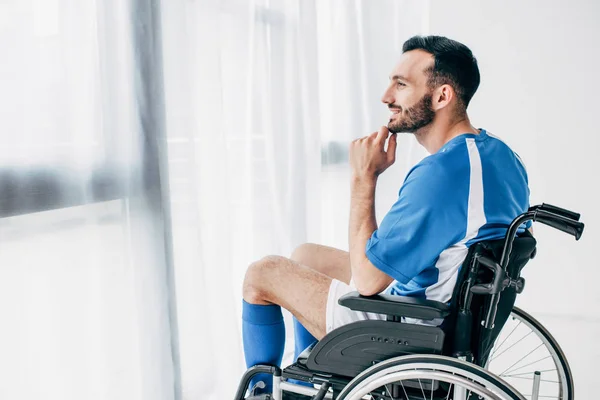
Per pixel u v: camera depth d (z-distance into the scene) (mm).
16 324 1189
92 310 1370
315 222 2389
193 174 1621
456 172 1149
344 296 1192
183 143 1596
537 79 2949
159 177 1510
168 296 1584
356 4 2736
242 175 1934
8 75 1142
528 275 3066
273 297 1410
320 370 1253
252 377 1434
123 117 1412
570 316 2848
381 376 1105
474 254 1113
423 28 3139
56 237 1265
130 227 1463
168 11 1536
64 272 1287
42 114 1214
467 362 1055
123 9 1396
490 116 3084
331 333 1217
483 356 1229
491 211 1155
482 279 1147
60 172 1258
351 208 1298
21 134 1172
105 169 1374
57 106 1239
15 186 1168
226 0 1801
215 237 1753
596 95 2846
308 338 1595
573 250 2965
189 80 1596
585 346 2479
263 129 2012
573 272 2980
